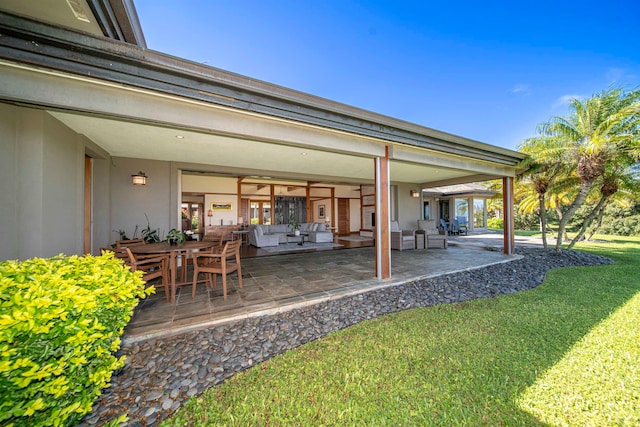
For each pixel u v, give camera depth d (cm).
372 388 190
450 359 226
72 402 148
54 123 319
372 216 1341
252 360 229
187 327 279
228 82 283
